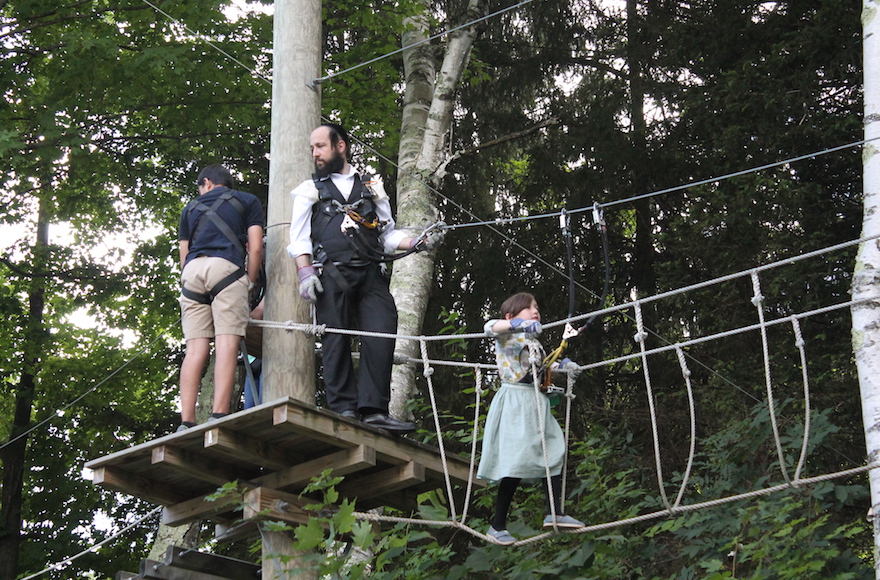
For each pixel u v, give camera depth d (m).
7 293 17.22
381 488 5.95
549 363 5.50
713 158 12.75
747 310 11.20
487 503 7.29
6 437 18.03
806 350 10.49
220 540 6.38
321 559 5.35
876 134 6.45
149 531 17.42
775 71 11.83
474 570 5.86
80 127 13.34
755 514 6.57
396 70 14.05
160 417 17.45
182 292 5.93
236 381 13.27
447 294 14.48
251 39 13.77
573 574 5.93
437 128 12.13
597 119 14.50
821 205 11.20
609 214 14.95
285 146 6.54
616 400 13.44
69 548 16.88
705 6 13.58
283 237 6.29
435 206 11.68
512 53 15.88
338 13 15.18
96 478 5.83
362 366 5.79
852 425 9.89
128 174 15.31
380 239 6.07
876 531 5.63
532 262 14.73
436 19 13.41
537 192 15.11
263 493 5.67
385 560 5.73
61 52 13.12
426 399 13.42
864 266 6.15
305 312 6.18
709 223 11.19
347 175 6.04
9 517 17.03
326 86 13.62
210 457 5.86
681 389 11.97
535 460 5.31
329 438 5.40
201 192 6.23
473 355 13.93
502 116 15.59
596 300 14.38
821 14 11.45
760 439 7.45
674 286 11.83
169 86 13.34
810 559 6.02
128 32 13.57
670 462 10.98
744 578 6.21
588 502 7.12
